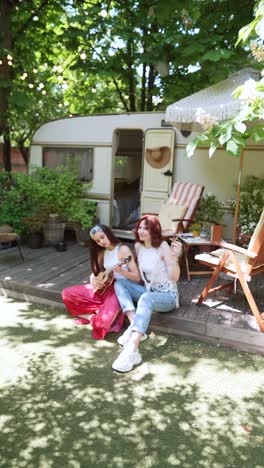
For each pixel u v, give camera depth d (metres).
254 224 5.12
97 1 7.06
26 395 2.42
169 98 8.77
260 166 5.47
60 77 7.84
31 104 6.70
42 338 3.18
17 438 2.04
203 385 2.57
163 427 2.16
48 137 7.00
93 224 6.32
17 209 5.87
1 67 6.46
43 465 1.86
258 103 2.79
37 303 3.96
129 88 10.07
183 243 4.44
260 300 3.76
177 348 3.08
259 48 3.10
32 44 7.89
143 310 2.88
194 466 1.88
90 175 6.72
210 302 3.66
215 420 2.22
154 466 1.88
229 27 5.45
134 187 7.73
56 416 2.23
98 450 1.97
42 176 6.57
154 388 2.53
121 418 2.22
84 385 2.54
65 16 8.09
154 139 6.04
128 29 7.12
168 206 5.45
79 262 5.10
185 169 5.94
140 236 3.08
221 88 4.76
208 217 5.70
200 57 5.77
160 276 3.14
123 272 3.09
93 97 10.73
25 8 7.05
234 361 2.89
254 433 2.12
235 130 2.88
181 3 4.61
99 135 6.48
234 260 3.16
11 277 4.32
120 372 2.70
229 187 5.70
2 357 2.86
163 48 6.67
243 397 2.45
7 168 9.55
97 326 3.13
